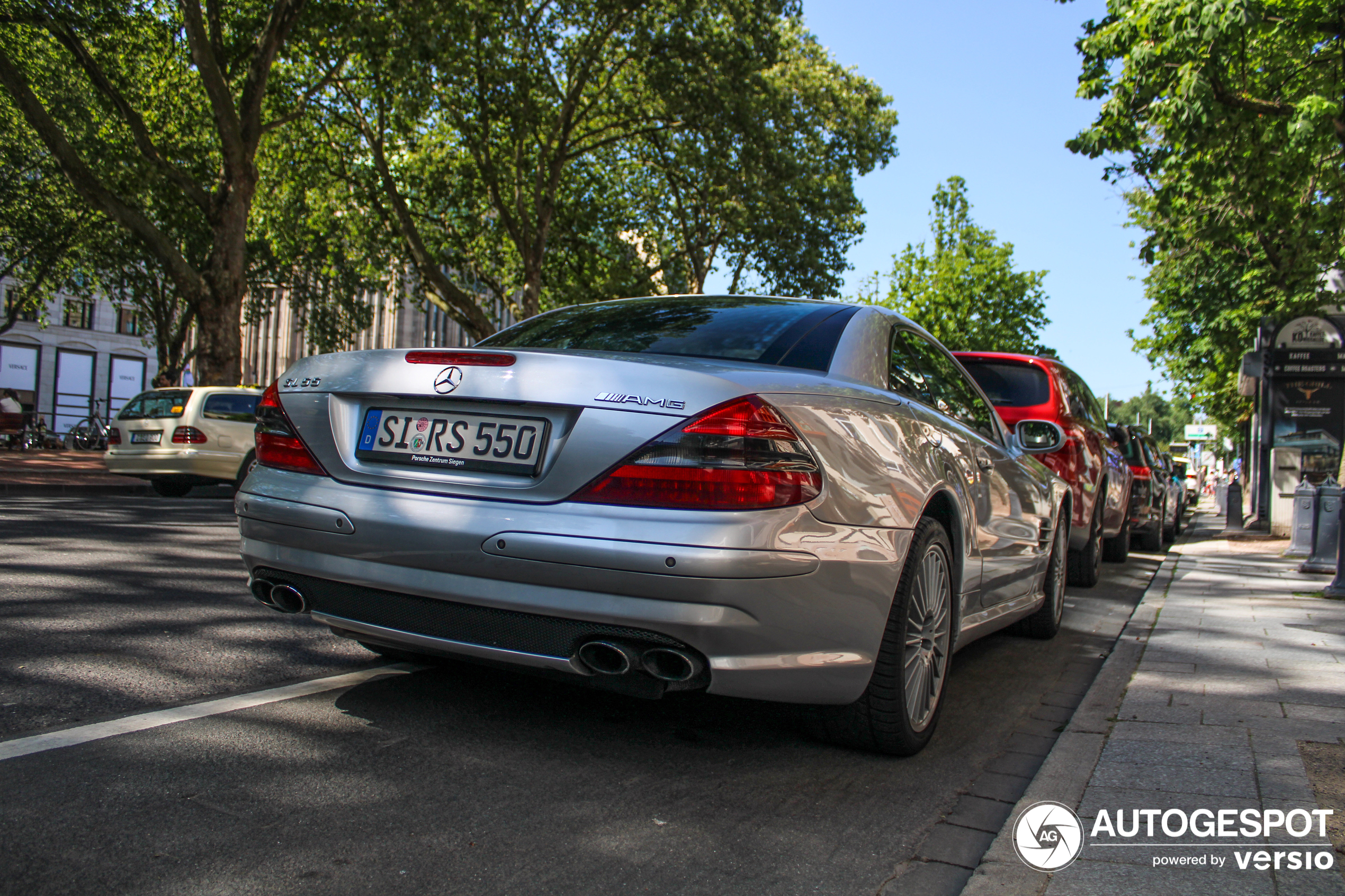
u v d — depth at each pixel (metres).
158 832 2.39
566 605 2.75
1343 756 3.34
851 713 3.24
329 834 2.45
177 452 13.59
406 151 29.08
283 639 4.57
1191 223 15.33
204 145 24.48
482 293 35.16
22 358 45.81
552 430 2.89
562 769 3.01
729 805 2.81
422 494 3.01
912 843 2.63
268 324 72.00
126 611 5.09
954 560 3.76
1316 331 15.41
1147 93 11.77
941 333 36.69
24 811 2.46
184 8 18.69
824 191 31.77
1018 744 3.65
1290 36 11.15
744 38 25.25
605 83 27.16
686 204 32.81
